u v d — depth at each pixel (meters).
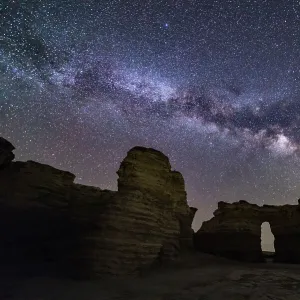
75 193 24.27
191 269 19.52
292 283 14.69
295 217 32.41
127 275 14.98
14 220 19.36
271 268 22.59
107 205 16.47
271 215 34.09
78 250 15.18
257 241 33.22
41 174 22.47
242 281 15.07
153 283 13.83
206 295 11.42
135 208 17.44
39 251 17.72
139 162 20.20
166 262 19.75
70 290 11.38
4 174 20.89
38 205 21.09
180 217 27.02
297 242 31.20
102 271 14.20
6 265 15.88
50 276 13.96
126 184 19.14
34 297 10.09
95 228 15.35
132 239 16.34
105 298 10.38
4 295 10.32
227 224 33.62
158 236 19.27
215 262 25.33
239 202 35.00
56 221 20.70
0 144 20.47
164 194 21.73
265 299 10.91
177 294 11.51
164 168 22.41
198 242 34.12
